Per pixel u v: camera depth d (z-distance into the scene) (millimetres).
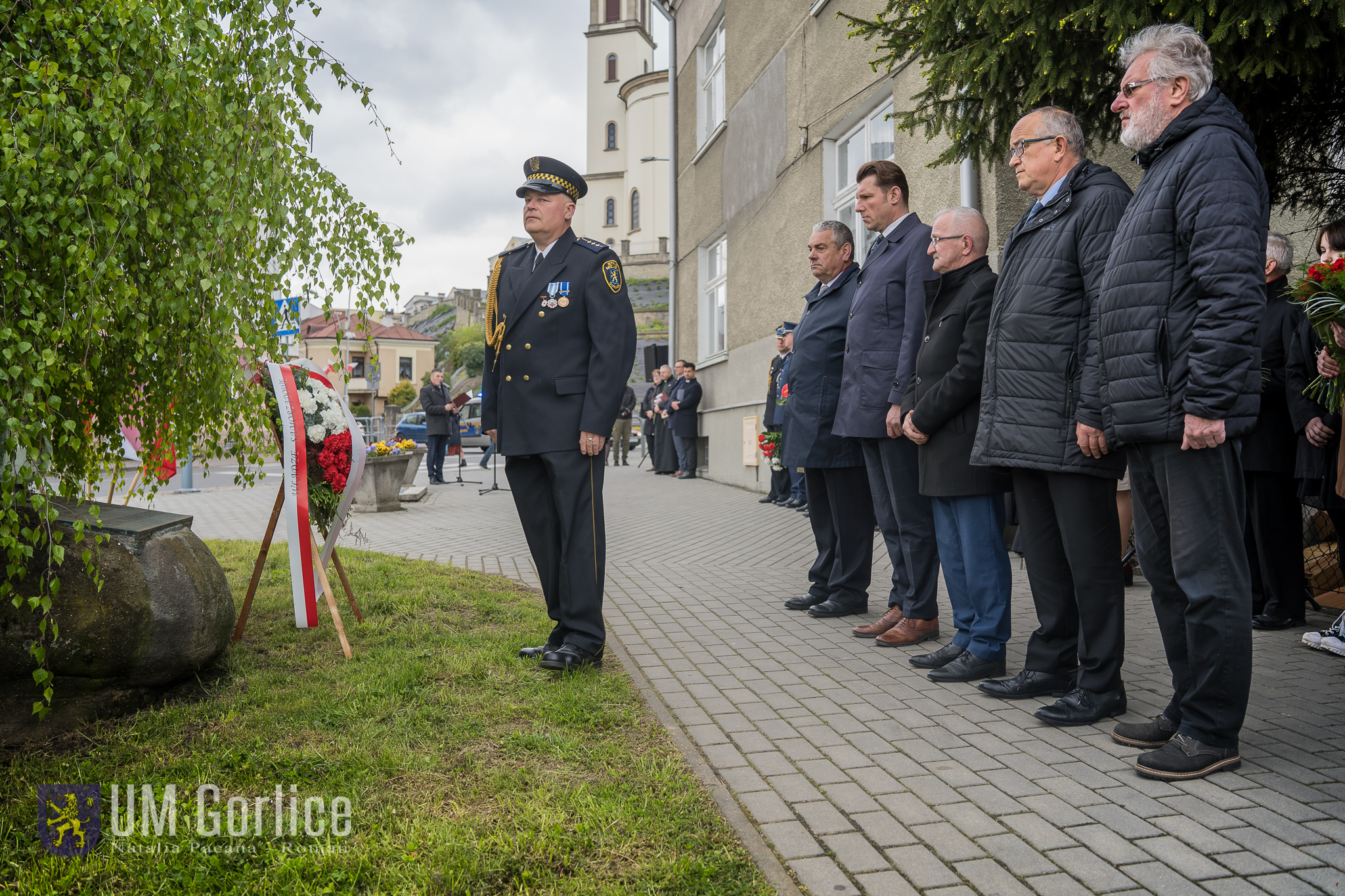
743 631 4945
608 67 72625
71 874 2207
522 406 4074
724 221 14258
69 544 3037
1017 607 5398
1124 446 3084
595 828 2451
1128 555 5836
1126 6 3732
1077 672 3734
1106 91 4539
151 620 3238
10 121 2236
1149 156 3023
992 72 4312
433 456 15789
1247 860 2309
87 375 2564
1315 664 4062
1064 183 3486
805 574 6770
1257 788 2738
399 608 5035
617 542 8539
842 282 5266
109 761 2910
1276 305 4652
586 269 4062
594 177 73062
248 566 6250
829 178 10633
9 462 2277
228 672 3832
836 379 5184
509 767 2893
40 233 2291
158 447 3516
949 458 3971
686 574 6836
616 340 4008
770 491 12086
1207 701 2861
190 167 2736
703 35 15461
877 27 4926
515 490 4273
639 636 4840
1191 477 2832
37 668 2977
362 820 2494
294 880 2170
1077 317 3412
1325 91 4230
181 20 2568
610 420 3990
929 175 8000
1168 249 2875
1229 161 2750
